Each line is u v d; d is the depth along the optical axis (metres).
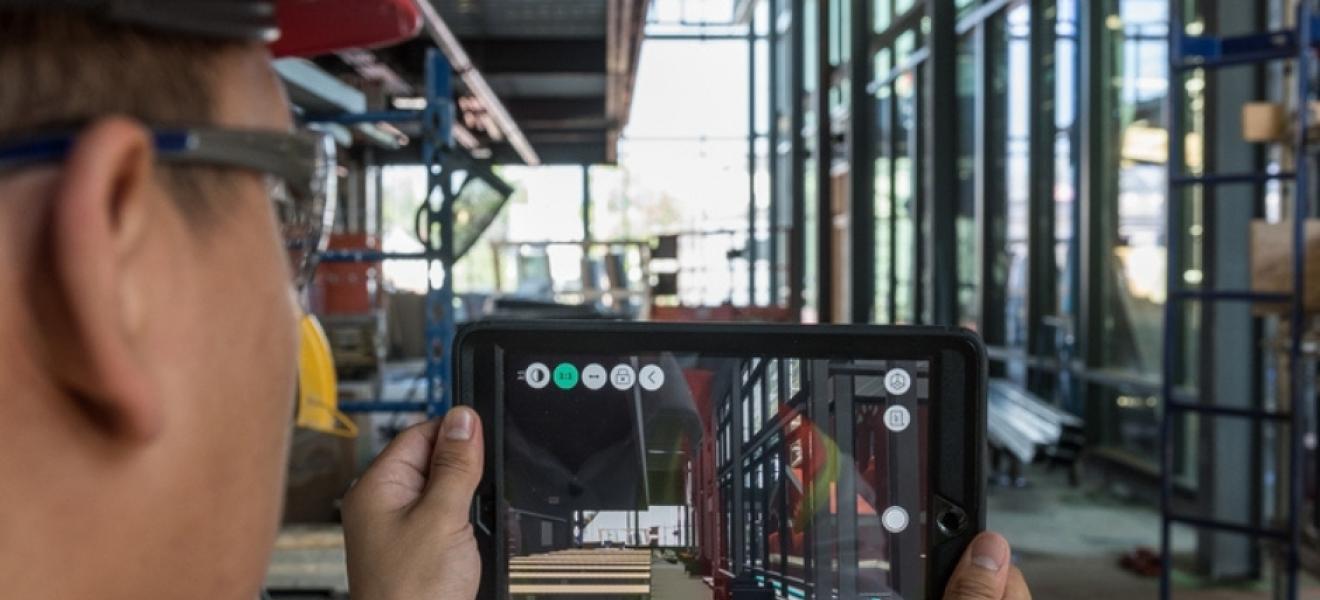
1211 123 4.64
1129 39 6.27
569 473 0.77
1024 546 5.20
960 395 0.75
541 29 6.66
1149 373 6.16
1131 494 6.28
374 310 5.45
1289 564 3.48
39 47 0.32
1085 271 6.72
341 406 3.38
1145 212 6.12
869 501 0.76
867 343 0.76
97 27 0.33
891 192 10.38
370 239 5.44
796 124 12.52
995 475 6.87
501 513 0.76
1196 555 4.74
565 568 0.76
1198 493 4.77
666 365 0.78
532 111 9.14
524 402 0.77
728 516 0.77
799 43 12.57
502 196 3.45
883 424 0.76
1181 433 5.77
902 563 0.75
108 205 0.31
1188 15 5.54
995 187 7.99
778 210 15.96
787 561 0.76
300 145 0.39
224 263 0.36
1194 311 5.68
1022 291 7.63
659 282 9.94
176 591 0.35
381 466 0.74
